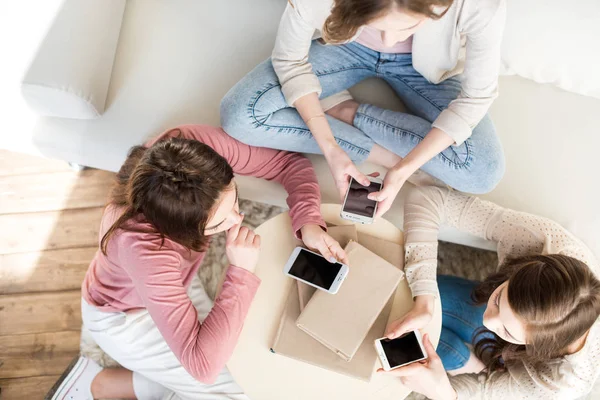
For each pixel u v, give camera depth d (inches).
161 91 62.9
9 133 63.3
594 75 58.1
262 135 57.7
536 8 55.0
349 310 49.2
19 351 69.6
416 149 52.1
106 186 76.8
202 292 67.4
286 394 49.1
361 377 48.3
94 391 65.4
